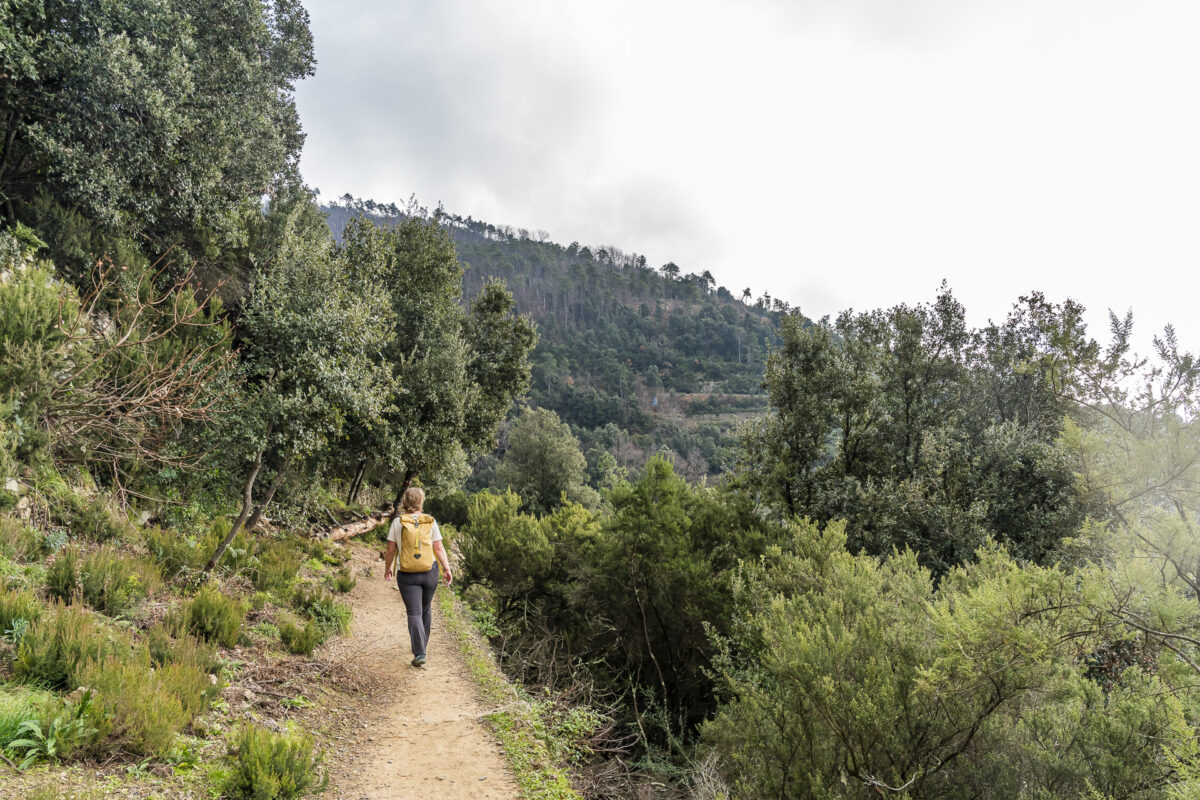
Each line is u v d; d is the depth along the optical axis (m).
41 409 6.55
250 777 3.34
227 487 8.97
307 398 8.45
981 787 4.22
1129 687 4.27
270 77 21.00
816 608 6.12
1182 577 3.51
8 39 9.72
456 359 18.30
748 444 15.81
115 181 11.57
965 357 15.16
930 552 11.56
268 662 5.80
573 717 6.20
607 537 10.83
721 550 11.00
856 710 4.26
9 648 3.89
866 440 14.45
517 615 12.12
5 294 6.60
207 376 7.80
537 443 45.47
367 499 25.22
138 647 4.61
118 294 9.62
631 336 161.75
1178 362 3.84
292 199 21.56
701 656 9.47
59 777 2.96
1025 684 3.93
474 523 13.59
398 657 7.22
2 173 11.05
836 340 15.88
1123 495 4.06
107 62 10.90
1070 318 4.20
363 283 10.18
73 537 6.53
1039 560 10.49
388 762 4.41
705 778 5.74
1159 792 3.64
